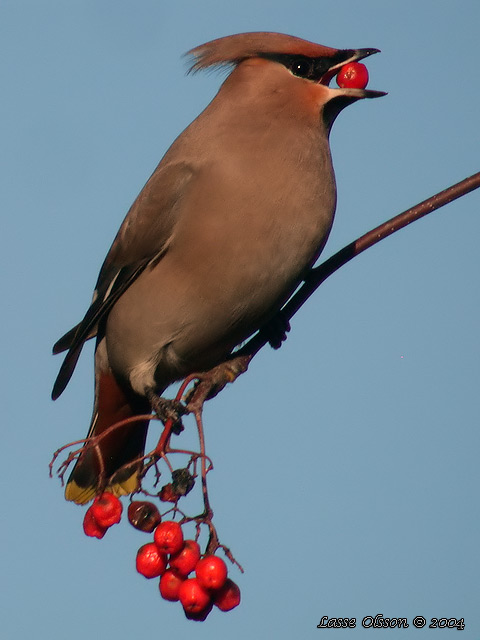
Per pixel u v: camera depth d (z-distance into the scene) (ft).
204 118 32.22
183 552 24.04
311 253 30.37
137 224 31.42
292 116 31.09
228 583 24.21
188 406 26.27
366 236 31.32
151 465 24.88
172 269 30.89
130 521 24.38
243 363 30.89
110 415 33.68
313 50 31.78
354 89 31.53
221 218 29.91
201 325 31.04
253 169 30.04
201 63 33.09
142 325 31.68
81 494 33.53
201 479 24.45
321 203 30.37
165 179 31.24
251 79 31.86
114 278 32.22
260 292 30.25
